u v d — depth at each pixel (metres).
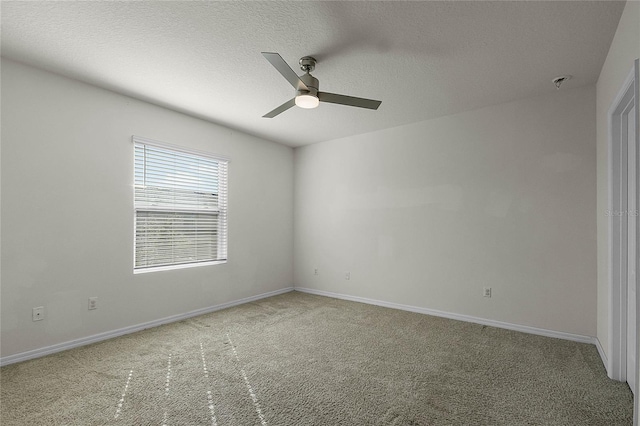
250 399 1.94
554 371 2.29
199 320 3.51
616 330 2.16
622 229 2.16
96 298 2.88
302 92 2.29
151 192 3.36
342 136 4.54
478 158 3.44
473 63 2.47
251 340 2.91
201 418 1.74
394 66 2.52
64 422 1.70
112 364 2.40
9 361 2.38
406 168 3.98
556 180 2.99
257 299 4.47
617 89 2.04
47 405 1.86
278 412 1.80
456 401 1.92
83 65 2.52
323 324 3.37
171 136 3.49
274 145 4.84
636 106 1.49
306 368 2.35
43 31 2.06
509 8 1.83
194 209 3.77
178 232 3.62
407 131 3.98
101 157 2.94
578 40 2.14
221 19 1.94
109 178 2.99
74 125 2.77
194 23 1.98
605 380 2.16
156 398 1.94
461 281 3.53
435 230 3.72
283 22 1.97
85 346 2.75
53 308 2.62
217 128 4.00
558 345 2.77
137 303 3.17
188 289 3.63
